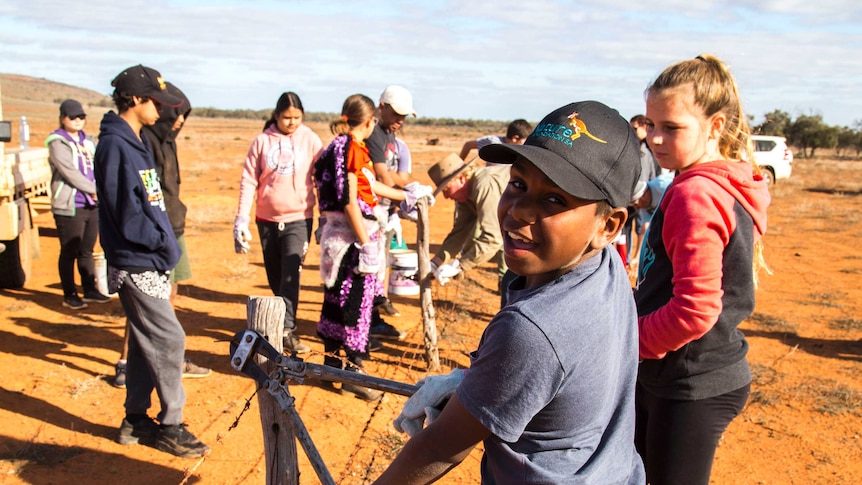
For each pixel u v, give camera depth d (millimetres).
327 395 5613
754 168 2533
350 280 5406
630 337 1686
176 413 4562
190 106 5895
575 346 1481
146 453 4590
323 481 2088
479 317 7988
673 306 2277
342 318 5465
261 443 4828
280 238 6281
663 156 2484
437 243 12875
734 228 2281
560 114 1545
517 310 1491
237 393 5578
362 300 5477
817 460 4910
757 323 8266
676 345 2312
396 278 7945
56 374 5770
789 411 5727
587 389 1522
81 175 7531
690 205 2277
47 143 7469
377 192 5590
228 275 9547
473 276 10164
